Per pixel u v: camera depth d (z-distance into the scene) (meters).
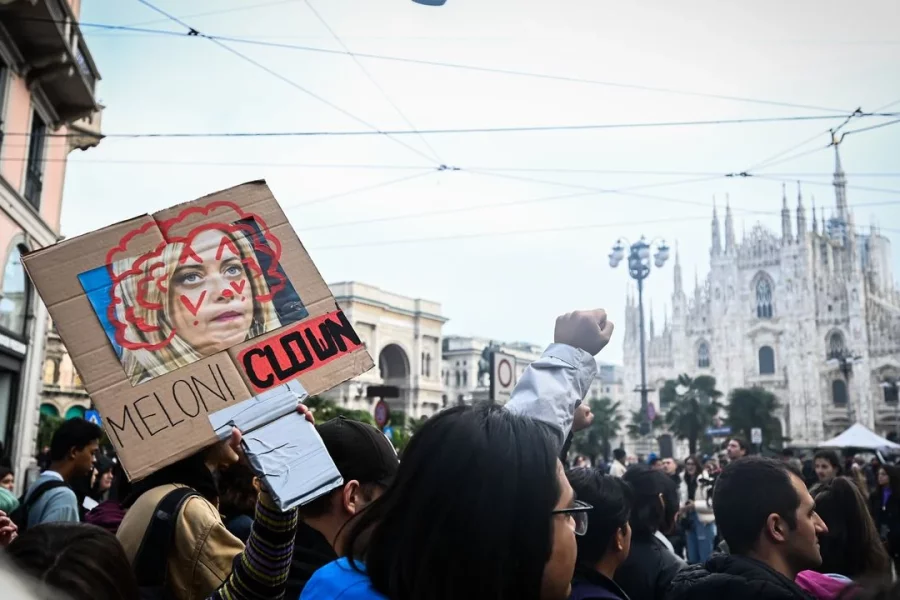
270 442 1.86
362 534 1.93
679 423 64.69
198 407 1.93
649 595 4.12
